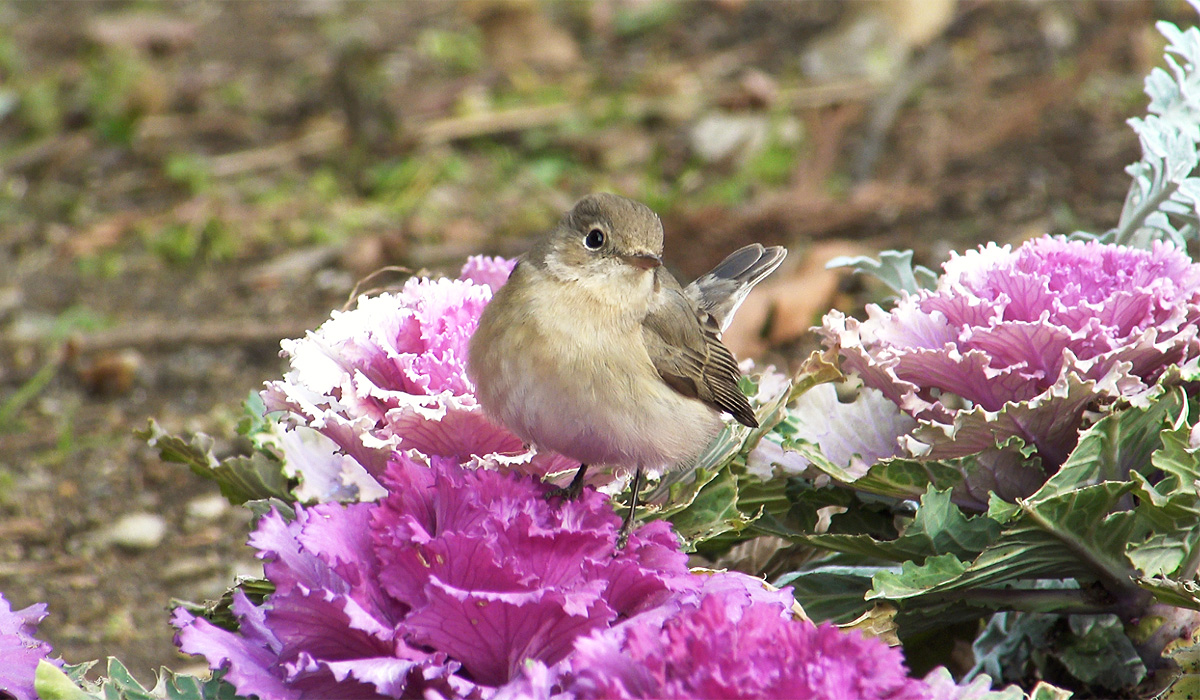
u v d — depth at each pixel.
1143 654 6.64
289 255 15.15
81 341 13.32
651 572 5.11
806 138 16.02
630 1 20.80
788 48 18.69
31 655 5.60
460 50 19.42
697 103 17.42
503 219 15.39
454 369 6.29
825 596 6.73
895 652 4.76
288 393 6.07
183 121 18.11
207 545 10.63
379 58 19.23
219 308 14.19
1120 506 6.31
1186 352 6.06
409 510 5.23
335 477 7.16
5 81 18.92
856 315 12.41
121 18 20.77
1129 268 6.44
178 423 12.27
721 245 13.53
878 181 14.86
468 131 17.27
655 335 6.39
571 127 17.28
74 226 16.05
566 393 6.10
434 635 4.93
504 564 4.86
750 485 6.99
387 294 6.74
